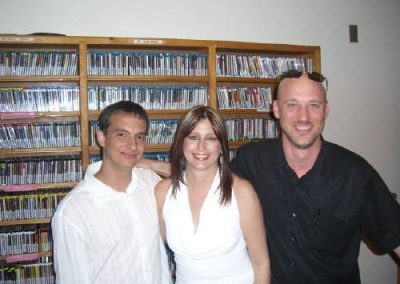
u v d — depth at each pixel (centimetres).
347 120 297
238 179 133
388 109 305
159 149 236
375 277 304
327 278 152
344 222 147
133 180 142
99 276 124
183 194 132
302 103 140
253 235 131
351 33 293
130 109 130
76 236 120
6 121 223
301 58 257
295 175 148
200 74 235
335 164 148
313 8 284
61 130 215
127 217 132
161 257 149
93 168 143
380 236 147
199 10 259
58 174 215
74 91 218
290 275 149
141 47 227
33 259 209
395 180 307
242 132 247
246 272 132
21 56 210
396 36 304
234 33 266
